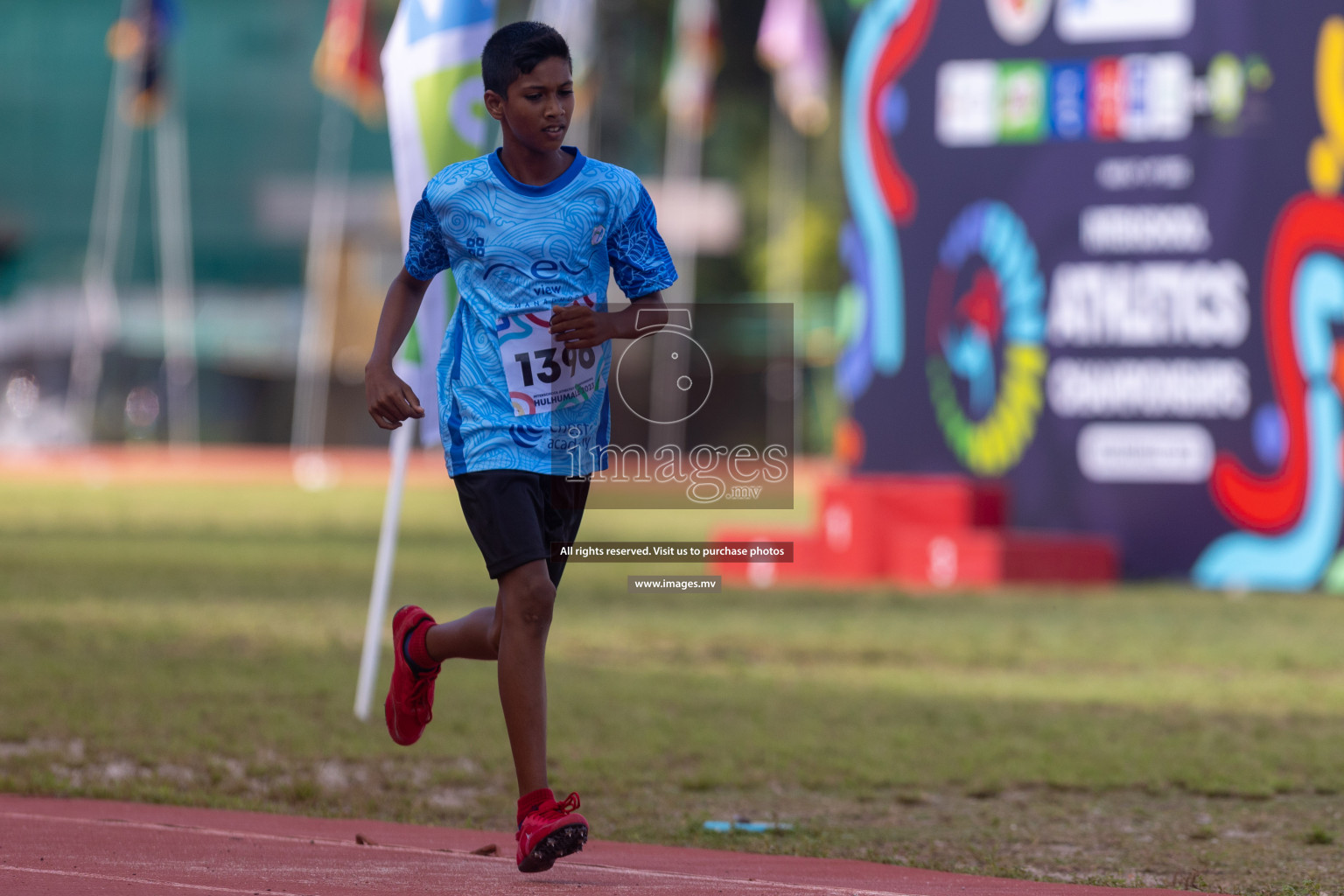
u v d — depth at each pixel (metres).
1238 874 15.95
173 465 137.38
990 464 58.91
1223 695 30.84
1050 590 53.56
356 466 142.12
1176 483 56.72
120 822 16.98
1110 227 57.53
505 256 14.10
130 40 111.75
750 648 37.62
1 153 164.62
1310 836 17.89
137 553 59.94
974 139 59.12
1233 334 56.25
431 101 25.05
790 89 121.00
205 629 38.31
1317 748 24.72
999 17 58.84
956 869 16.08
